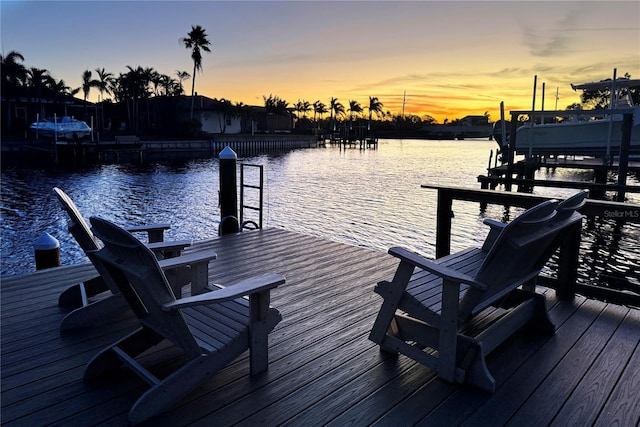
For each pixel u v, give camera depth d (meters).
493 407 1.85
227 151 5.46
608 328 2.63
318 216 14.42
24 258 10.43
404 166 32.00
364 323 2.74
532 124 19.61
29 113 45.66
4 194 19.00
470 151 53.72
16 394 1.90
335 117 88.12
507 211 14.55
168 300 1.67
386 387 2.00
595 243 10.82
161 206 17.05
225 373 2.11
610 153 18.84
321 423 1.73
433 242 11.18
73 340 2.45
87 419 1.73
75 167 30.66
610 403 1.88
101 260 1.84
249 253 4.41
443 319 2.01
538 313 2.55
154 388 1.71
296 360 2.25
